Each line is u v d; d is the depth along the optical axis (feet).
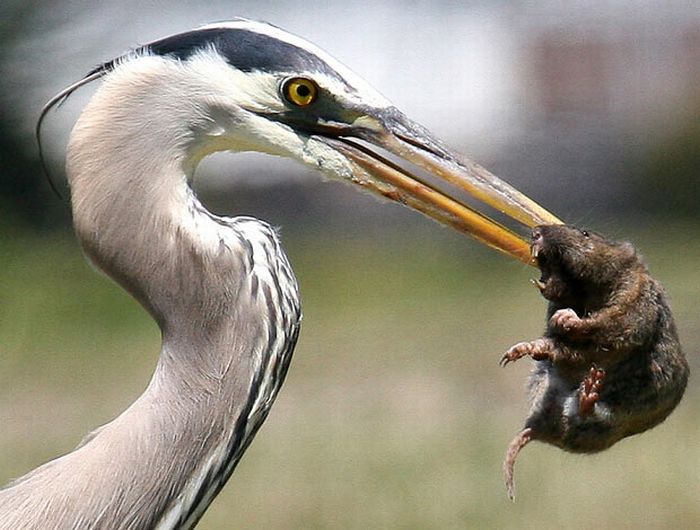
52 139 81.05
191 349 19.88
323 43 119.14
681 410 49.03
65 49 84.28
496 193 21.61
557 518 37.93
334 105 21.38
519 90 120.98
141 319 66.74
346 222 102.73
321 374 57.26
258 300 20.06
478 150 117.29
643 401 18.97
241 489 40.75
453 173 21.65
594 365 18.47
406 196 21.63
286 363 20.47
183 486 19.69
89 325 65.62
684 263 81.10
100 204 19.81
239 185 103.86
